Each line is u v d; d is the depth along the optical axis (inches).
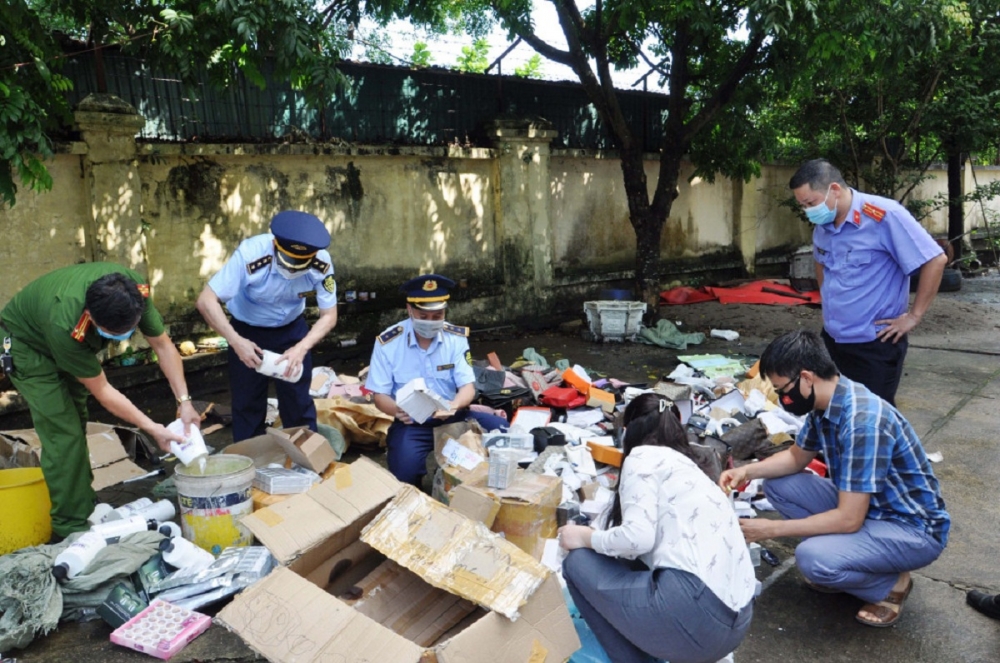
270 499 142.9
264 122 290.4
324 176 300.8
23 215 233.9
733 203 468.8
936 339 338.0
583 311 377.1
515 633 96.7
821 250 172.2
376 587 116.6
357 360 304.5
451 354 166.1
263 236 164.1
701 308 397.1
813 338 116.8
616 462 164.9
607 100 336.8
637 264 358.0
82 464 144.8
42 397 139.6
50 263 240.8
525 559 101.6
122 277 127.1
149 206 260.5
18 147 175.3
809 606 128.3
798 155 491.2
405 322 165.6
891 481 117.1
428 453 161.9
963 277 553.9
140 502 152.1
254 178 283.4
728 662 107.0
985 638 118.3
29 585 118.3
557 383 218.4
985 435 208.8
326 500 117.6
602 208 401.7
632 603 97.0
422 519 110.0
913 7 273.9
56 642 116.3
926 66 428.5
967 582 134.0
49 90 197.6
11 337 139.6
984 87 451.5
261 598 100.8
